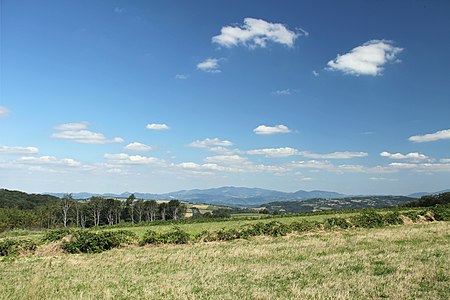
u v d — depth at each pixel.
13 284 18.47
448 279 14.25
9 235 55.19
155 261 24.66
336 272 17.19
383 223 43.94
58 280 19.19
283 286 14.83
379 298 12.22
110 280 18.53
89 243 32.34
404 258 19.70
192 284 16.19
